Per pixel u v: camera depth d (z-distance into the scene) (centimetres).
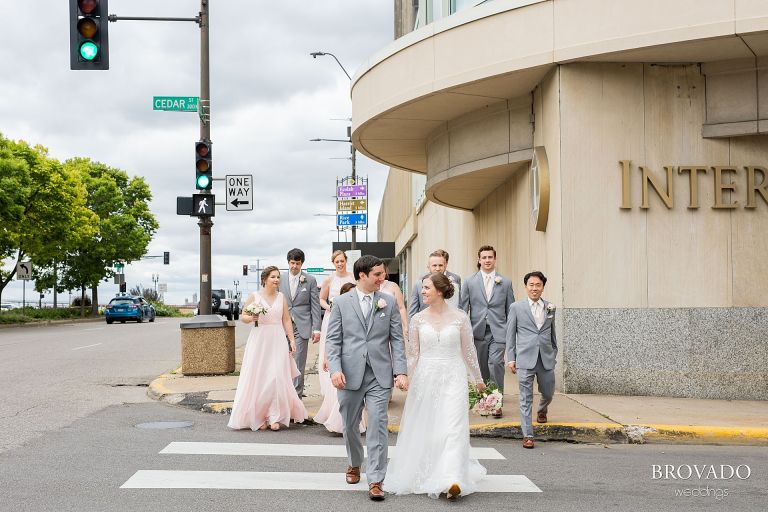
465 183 1708
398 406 1113
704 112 1195
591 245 1190
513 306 901
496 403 852
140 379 1495
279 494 652
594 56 1170
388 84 1496
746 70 1180
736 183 1188
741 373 1170
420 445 670
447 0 1645
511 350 893
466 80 1310
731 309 1178
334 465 771
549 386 908
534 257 1373
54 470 724
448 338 686
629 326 1180
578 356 1181
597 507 625
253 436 929
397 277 6850
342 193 3203
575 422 940
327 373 986
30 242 4200
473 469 702
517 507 623
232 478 705
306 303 1182
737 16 1073
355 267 687
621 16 1145
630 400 1123
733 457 833
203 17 1545
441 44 1358
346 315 680
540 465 786
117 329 3603
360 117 1633
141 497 632
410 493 667
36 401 1184
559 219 1197
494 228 1814
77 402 1186
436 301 700
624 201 1184
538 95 1333
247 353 988
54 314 5197
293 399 1004
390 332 686
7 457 779
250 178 1545
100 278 5991
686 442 911
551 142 1245
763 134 1185
